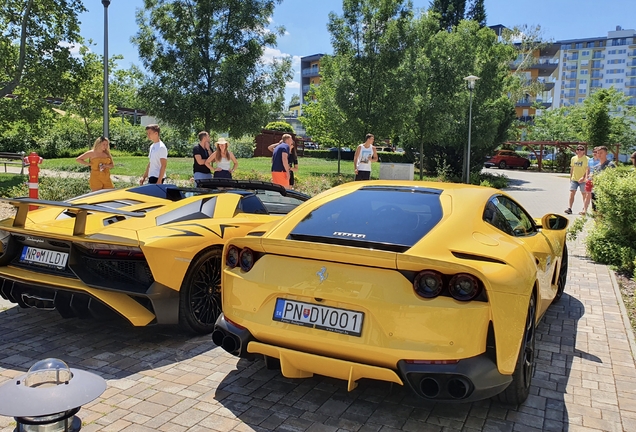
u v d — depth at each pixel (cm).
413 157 2864
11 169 2039
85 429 296
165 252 408
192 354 410
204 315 447
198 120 1809
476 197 377
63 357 396
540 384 368
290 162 1179
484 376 278
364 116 2019
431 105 2338
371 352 285
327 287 298
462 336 275
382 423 311
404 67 2023
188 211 478
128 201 519
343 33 2030
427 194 377
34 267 431
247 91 1769
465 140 2577
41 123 1809
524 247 362
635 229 732
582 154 1328
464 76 2441
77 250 413
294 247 307
